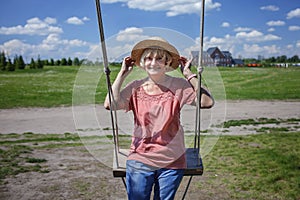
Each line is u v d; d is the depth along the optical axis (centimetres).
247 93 1891
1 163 660
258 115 1238
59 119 1195
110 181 561
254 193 504
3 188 531
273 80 2414
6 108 1455
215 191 512
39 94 1834
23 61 3588
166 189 249
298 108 1415
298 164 636
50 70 3231
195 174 263
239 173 590
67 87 2133
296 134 912
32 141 856
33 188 531
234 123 1069
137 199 254
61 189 527
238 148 761
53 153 738
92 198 493
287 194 499
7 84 2230
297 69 3127
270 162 650
